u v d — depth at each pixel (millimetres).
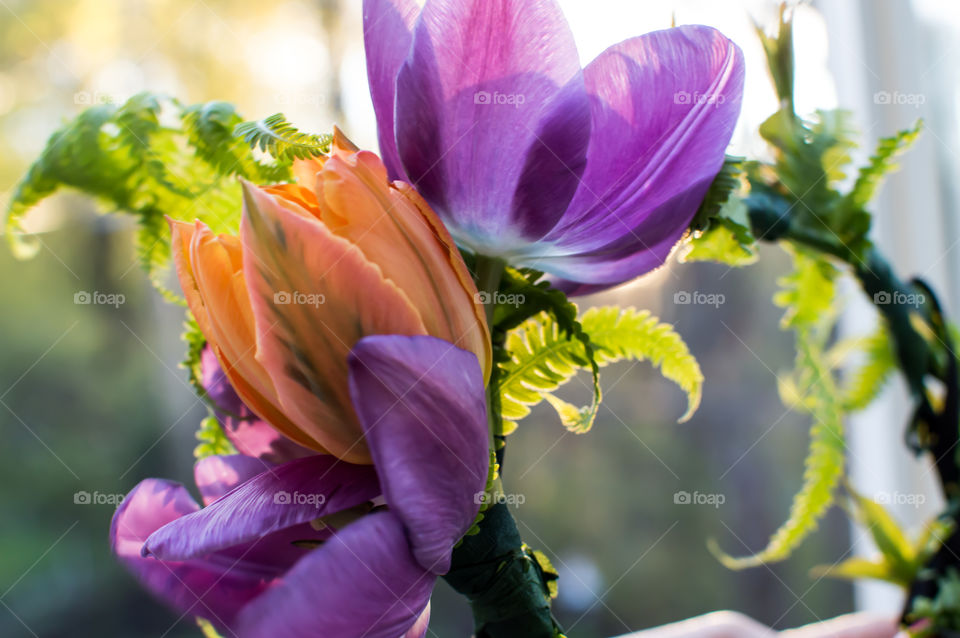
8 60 2139
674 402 1911
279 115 432
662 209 440
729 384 1832
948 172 910
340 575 390
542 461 1986
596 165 427
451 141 422
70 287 2670
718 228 489
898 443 924
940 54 897
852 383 655
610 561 1916
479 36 412
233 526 407
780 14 513
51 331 2635
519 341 468
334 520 418
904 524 922
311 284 399
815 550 1595
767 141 524
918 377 552
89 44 2020
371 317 402
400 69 417
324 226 397
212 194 475
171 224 426
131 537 433
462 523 409
